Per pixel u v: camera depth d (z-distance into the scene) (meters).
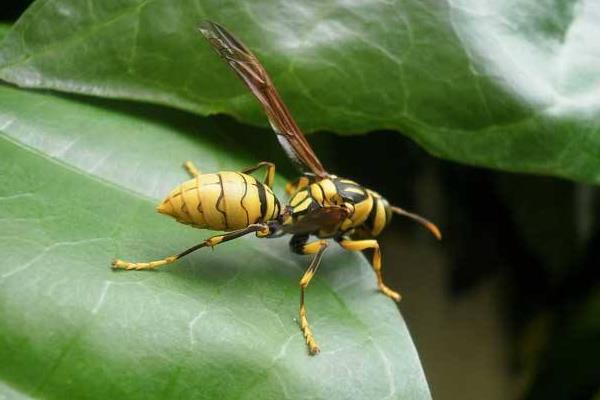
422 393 0.18
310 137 0.21
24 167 0.19
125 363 0.17
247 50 0.19
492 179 0.21
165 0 0.19
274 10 0.19
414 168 0.21
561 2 0.19
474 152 0.19
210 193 0.18
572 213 0.21
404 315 0.22
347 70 0.19
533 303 0.22
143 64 0.19
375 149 0.21
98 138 0.19
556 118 0.19
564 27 0.19
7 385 0.17
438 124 0.19
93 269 0.18
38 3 0.19
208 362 0.18
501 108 0.19
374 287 0.19
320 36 0.19
